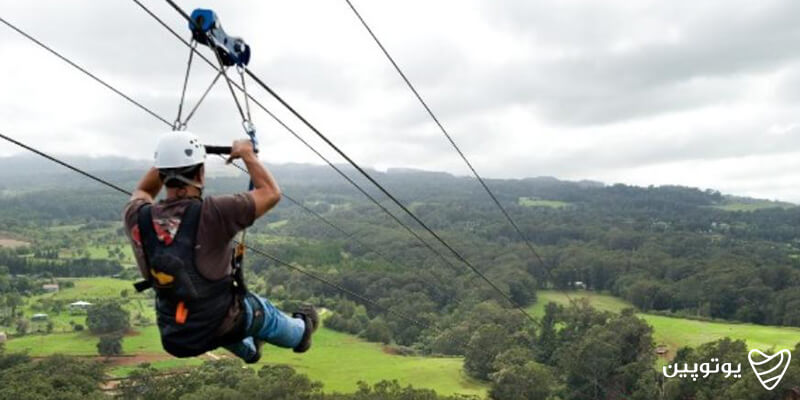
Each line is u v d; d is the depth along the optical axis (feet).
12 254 488.44
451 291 306.55
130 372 191.01
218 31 14.71
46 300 350.23
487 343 210.18
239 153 13.39
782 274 287.28
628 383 178.91
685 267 318.86
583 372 183.32
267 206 12.82
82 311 321.11
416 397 159.74
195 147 12.80
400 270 345.51
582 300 249.34
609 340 187.01
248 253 398.42
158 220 12.30
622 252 375.45
